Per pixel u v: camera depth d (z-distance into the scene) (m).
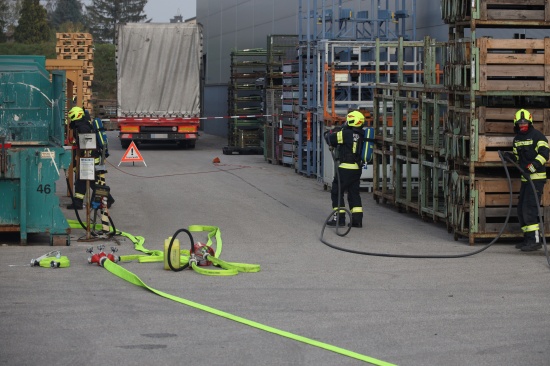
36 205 12.70
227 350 7.34
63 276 10.49
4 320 8.33
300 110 23.75
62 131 12.96
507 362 7.05
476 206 12.98
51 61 18.81
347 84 20.56
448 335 7.88
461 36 13.73
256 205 17.66
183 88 32.66
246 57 39.31
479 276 10.70
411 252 12.43
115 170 25.22
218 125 45.16
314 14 23.78
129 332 7.91
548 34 18.38
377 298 9.41
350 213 13.78
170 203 17.88
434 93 14.79
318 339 7.73
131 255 11.88
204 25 49.22
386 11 23.48
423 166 15.38
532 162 12.33
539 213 11.77
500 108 12.99
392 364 6.97
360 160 14.73
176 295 9.49
